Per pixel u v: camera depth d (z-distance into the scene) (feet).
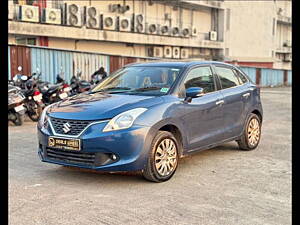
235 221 12.89
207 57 119.44
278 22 156.25
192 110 18.57
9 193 15.28
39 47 53.36
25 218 12.84
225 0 124.67
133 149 15.80
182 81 18.99
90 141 15.57
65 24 74.02
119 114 15.97
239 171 19.10
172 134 17.60
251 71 108.47
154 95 18.11
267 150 24.09
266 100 65.51
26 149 23.41
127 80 20.17
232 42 128.57
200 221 12.83
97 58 62.49
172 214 13.37
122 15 90.99
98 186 16.33
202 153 23.08
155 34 95.61
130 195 15.24
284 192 15.88
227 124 21.42
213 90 20.83
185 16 112.37
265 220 13.02
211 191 15.92
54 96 37.17
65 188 15.99
